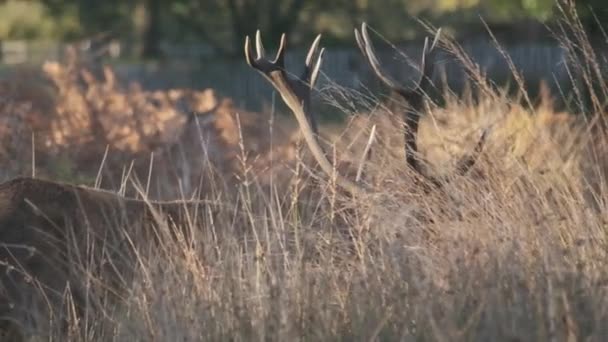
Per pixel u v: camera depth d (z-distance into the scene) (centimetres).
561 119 1919
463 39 6575
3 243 1420
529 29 6538
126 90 3095
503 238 1412
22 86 2709
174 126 2412
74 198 1477
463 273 1327
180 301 1373
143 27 10212
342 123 2236
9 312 1406
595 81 1805
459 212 1511
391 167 1581
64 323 1422
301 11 9800
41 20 10850
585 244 1416
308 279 1366
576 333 1221
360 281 1359
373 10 9450
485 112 1812
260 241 1459
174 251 1451
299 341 1309
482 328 1257
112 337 1409
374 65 1630
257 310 1351
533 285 1292
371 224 1471
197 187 1944
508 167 1566
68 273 1439
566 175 1583
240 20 9600
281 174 1961
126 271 1459
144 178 2247
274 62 1636
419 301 1292
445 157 1736
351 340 1326
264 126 2425
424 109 1805
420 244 1460
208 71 7162
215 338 1336
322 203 1562
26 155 2347
